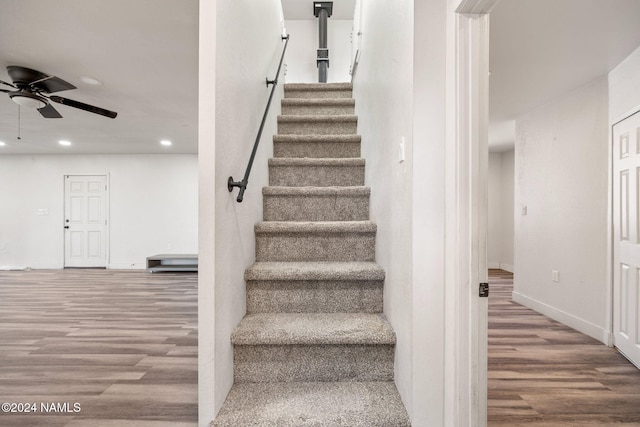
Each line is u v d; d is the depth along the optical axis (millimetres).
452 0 1183
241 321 1559
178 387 1836
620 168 2504
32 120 4398
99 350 2361
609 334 2580
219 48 1253
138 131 5016
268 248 1924
